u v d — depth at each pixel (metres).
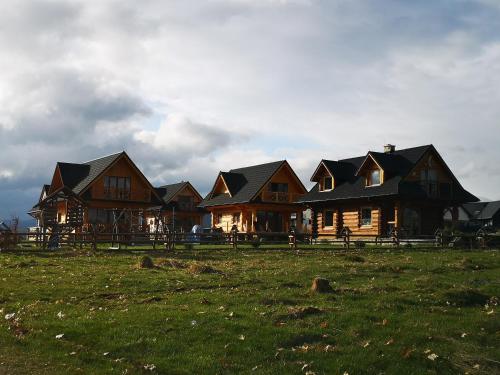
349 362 10.49
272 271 21.17
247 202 52.50
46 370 9.88
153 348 10.97
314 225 49.41
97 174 52.25
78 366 10.12
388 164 43.22
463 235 36.94
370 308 14.28
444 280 19.38
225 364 10.22
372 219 43.78
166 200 71.56
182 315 13.09
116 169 53.50
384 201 42.94
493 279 19.94
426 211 44.03
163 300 15.16
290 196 54.50
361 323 12.78
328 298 15.30
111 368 9.99
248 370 10.02
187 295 15.73
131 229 46.62
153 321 12.58
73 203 41.66
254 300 14.84
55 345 11.18
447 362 10.85
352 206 45.66
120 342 11.24
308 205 50.03
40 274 20.12
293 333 11.79
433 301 15.38
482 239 36.78
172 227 48.03
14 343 11.34
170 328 12.09
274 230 55.16
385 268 21.97
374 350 11.18
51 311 13.83
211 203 57.78
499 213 82.31
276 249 33.31
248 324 12.37
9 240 31.70
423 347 11.54
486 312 14.47
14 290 16.64
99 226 45.91
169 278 18.81
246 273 20.48
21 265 22.75
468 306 15.30
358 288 17.09
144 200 54.38
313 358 10.68
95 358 10.49
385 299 15.30
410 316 13.71
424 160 43.25
